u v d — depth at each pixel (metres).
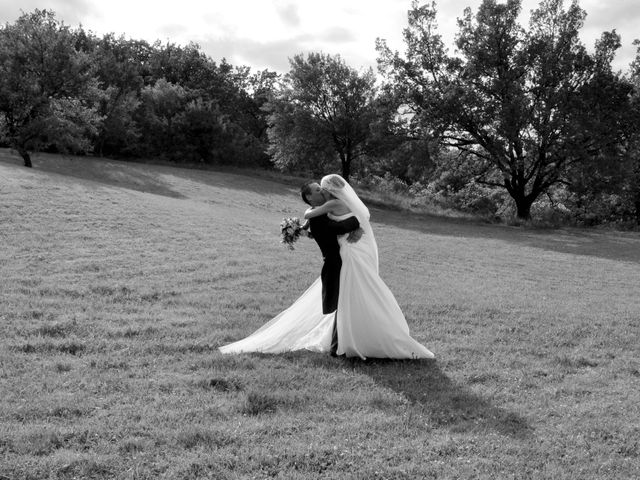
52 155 46.53
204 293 11.40
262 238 20.33
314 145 49.47
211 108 59.91
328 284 7.66
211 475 4.43
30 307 9.34
